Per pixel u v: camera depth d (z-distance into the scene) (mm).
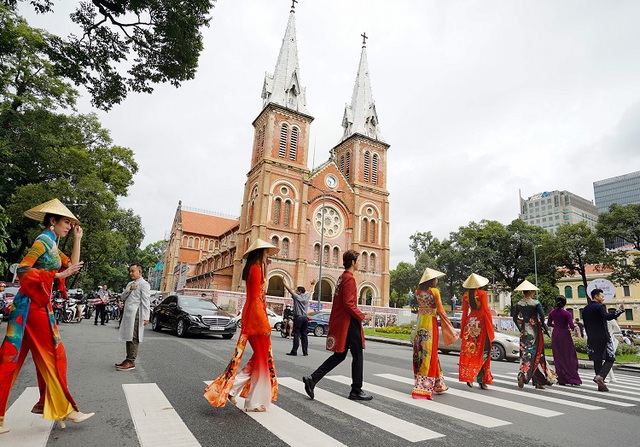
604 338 8453
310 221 44094
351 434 4270
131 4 11172
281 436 4098
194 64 13219
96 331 16312
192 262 67688
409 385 7410
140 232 45688
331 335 5875
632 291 53000
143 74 13094
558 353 9078
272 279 45250
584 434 4734
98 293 20719
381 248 47906
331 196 45875
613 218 38438
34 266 4070
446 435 4398
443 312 6473
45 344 3963
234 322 15523
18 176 29391
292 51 48594
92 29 11922
